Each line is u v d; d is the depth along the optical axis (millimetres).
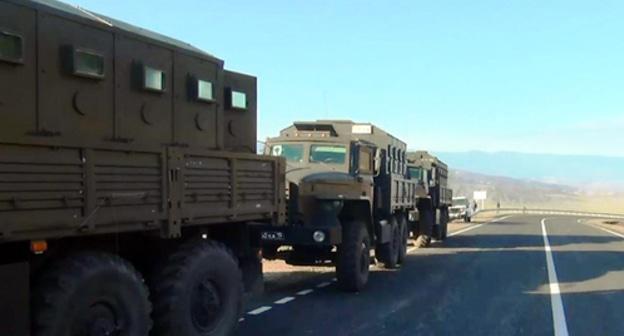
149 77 6031
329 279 12805
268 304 9961
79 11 5637
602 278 13578
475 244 23750
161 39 6480
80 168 4883
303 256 11422
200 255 6457
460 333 8070
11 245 4645
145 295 5656
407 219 17469
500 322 8781
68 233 4785
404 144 16375
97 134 5477
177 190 5926
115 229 5215
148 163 5586
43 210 4582
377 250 14680
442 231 25609
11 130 4707
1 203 4285
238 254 7402
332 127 14188
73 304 4926
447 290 11625
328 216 10789
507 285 12359
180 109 6523
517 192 167750
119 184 5254
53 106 5066
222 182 6656
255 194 7332
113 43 5668
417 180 21031
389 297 10750
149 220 5582
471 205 54219
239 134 7750
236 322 7008
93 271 5090
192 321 6355
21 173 4422
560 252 20203
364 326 8391
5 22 4668
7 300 4500
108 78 5605
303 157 12062
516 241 25625
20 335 4578
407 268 15234
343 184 11094
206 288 6570
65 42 5188
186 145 6594
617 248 21984
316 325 8414
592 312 9609
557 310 9719
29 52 4855
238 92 7676
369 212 12242
